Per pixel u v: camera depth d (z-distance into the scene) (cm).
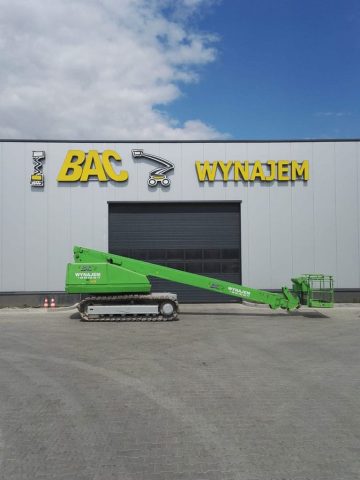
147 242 2067
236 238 2072
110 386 704
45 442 489
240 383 723
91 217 2019
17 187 1997
